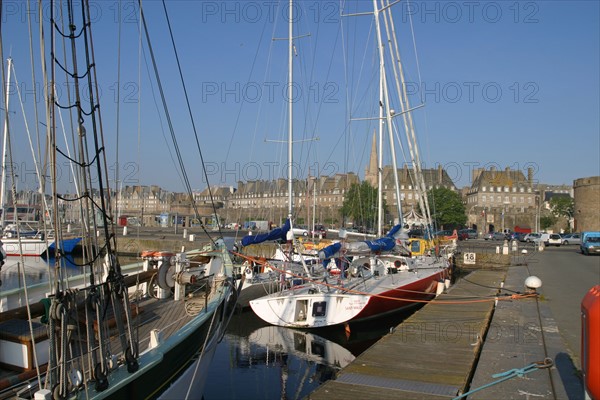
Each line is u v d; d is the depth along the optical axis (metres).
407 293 13.91
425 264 18.23
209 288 8.68
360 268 14.73
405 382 6.52
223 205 89.69
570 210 84.69
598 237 33.59
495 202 93.38
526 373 6.46
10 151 4.04
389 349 8.09
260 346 11.70
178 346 5.74
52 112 3.88
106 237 4.54
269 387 8.93
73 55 4.09
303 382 9.23
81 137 4.15
